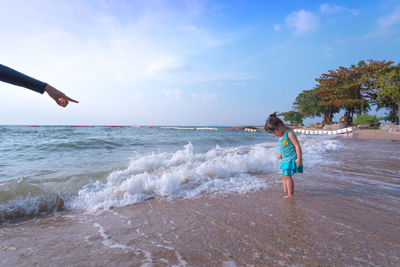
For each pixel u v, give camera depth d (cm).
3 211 238
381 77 3328
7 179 344
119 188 308
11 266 142
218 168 417
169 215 235
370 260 147
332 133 3147
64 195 286
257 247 166
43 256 155
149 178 344
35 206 254
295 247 166
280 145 322
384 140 1546
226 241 176
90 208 258
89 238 184
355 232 191
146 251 162
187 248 166
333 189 328
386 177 405
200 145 1141
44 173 403
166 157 606
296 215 231
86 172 407
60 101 124
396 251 159
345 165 523
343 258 150
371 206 257
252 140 1609
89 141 1033
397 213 236
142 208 258
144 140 1301
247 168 472
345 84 4278
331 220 218
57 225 212
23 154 690
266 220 219
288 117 7525
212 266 142
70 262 147
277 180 391
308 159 603
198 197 297
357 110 4650
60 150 797
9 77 107
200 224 211
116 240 180
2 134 1562
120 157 654
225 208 255
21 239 182
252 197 296
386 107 4444
